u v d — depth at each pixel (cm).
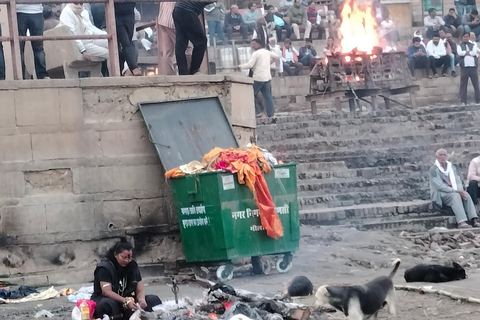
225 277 1385
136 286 1041
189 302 1082
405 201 2041
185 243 1409
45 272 1407
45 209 1412
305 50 3089
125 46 1594
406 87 2697
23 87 1404
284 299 1089
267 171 1412
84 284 1397
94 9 1870
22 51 1639
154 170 1459
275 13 3412
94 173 1434
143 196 1453
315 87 2688
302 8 3438
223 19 3409
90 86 1431
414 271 1307
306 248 1659
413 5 3781
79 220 1425
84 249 1427
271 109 2556
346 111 2680
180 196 1399
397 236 1816
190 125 1473
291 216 1441
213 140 1478
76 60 1672
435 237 1789
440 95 2995
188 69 1695
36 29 1636
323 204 2000
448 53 3008
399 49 3428
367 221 1905
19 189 1403
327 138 2378
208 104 1506
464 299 1123
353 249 1667
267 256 1467
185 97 1495
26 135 1406
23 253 1401
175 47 1584
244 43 3291
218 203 1361
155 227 1451
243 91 1561
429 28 3462
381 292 1007
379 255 1641
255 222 1394
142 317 1006
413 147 2288
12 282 1385
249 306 997
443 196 1931
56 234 1415
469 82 3041
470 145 2322
